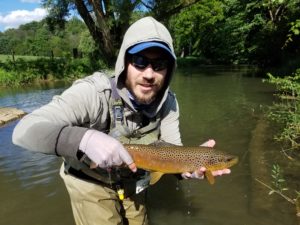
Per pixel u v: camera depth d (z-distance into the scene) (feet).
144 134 2.87
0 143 7.55
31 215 4.39
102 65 25.03
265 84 16.46
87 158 2.27
